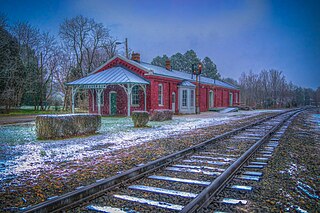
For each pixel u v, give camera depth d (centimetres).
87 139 1105
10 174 576
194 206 360
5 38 3588
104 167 633
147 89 2775
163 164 633
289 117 2516
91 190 428
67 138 1138
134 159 717
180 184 496
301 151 834
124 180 502
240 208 382
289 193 445
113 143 998
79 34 4634
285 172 573
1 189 478
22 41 4172
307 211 377
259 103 7519
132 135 1224
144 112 1614
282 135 1177
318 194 458
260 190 459
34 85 4256
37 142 1033
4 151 845
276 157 723
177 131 1379
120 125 1738
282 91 8450
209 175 555
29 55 4238
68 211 376
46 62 4503
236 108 4584
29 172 594
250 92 7856
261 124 1761
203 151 832
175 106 3206
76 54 4681
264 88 8169
